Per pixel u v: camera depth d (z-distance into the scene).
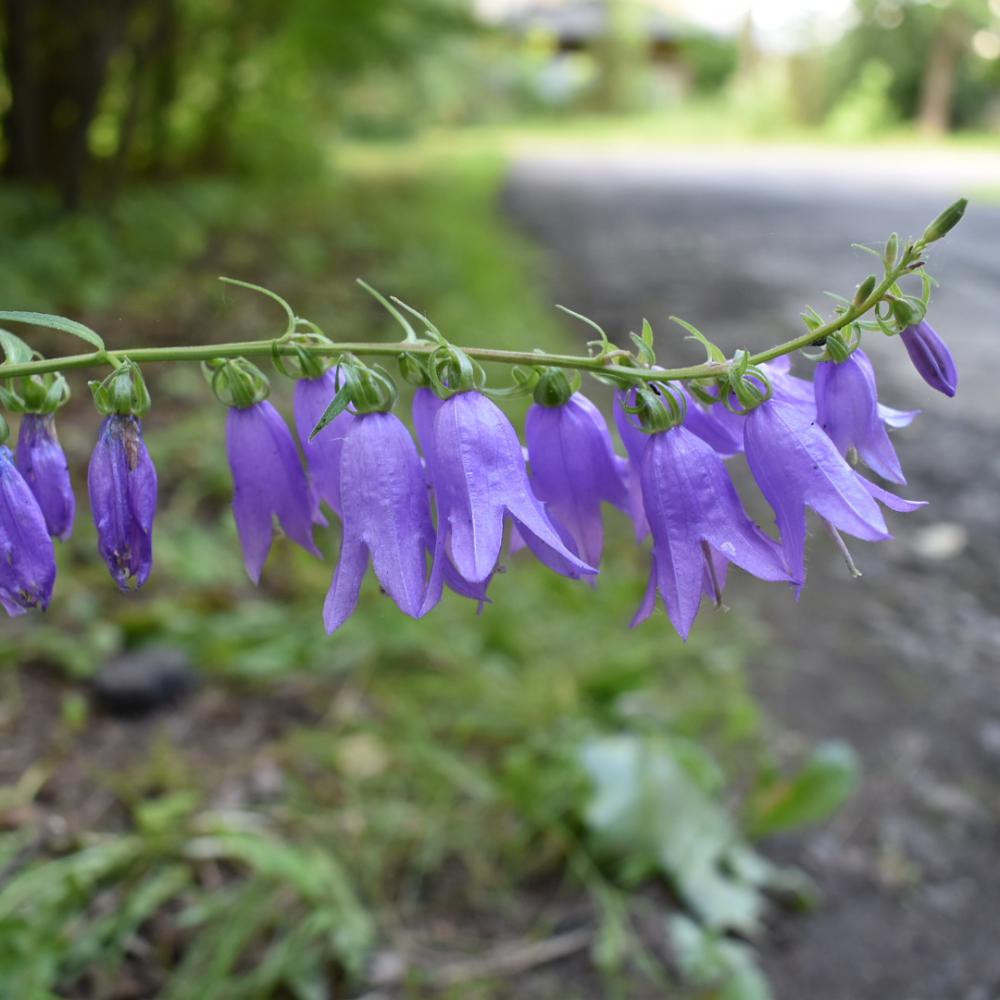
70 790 3.00
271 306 7.86
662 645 3.81
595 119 40.97
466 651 3.63
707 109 41.00
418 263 9.88
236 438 1.62
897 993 2.61
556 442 1.60
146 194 11.82
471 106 38.44
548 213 15.17
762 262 11.27
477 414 1.46
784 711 3.65
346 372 1.48
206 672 3.55
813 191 18.08
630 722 3.38
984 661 3.95
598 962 2.62
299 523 1.64
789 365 1.63
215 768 3.14
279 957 2.48
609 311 8.90
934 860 3.02
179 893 2.68
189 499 4.58
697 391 1.57
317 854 2.76
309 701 3.47
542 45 49.53
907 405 6.48
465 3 16.58
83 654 3.52
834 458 1.43
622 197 17.31
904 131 33.53
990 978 2.64
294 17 14.66
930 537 4.90
